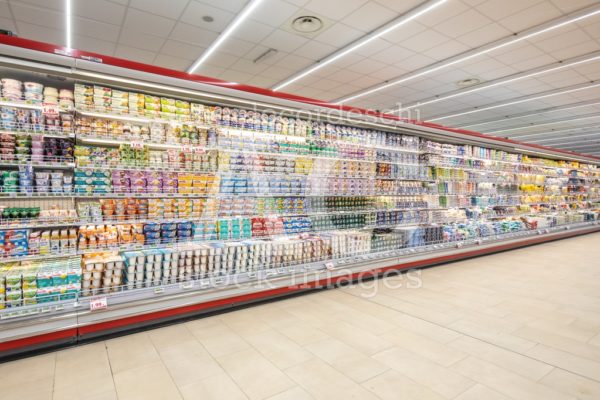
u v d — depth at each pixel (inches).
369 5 218.8
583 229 383.2
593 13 220.2
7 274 98.7
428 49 281.3
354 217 188.9
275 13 228.5
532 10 222.4
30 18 230.4
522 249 290.5
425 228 217.0
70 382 84.9
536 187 349.7
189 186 132.4
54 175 108.7
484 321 126.5
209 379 87.1
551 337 112.8
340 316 131.0
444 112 491.5
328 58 300.5
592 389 82.7
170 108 127.1
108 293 110.0
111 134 117.1
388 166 202.7
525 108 465.4
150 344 106.4
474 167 267.6
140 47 279.0
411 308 140.3
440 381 86.5
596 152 1008.9
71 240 109.7
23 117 102.6
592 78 347.6
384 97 418.0
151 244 124.6
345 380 86.8
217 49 283.3
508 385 84.7
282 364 94.8
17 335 93.0
